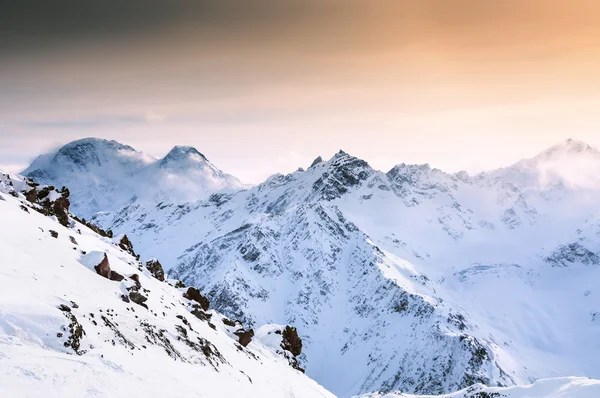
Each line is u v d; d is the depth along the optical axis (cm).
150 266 8925
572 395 9900
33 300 3600
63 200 7944
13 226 5022
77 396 2795
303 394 6900
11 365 2808
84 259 5209
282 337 10181
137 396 3170
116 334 4075
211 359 5391
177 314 6053
